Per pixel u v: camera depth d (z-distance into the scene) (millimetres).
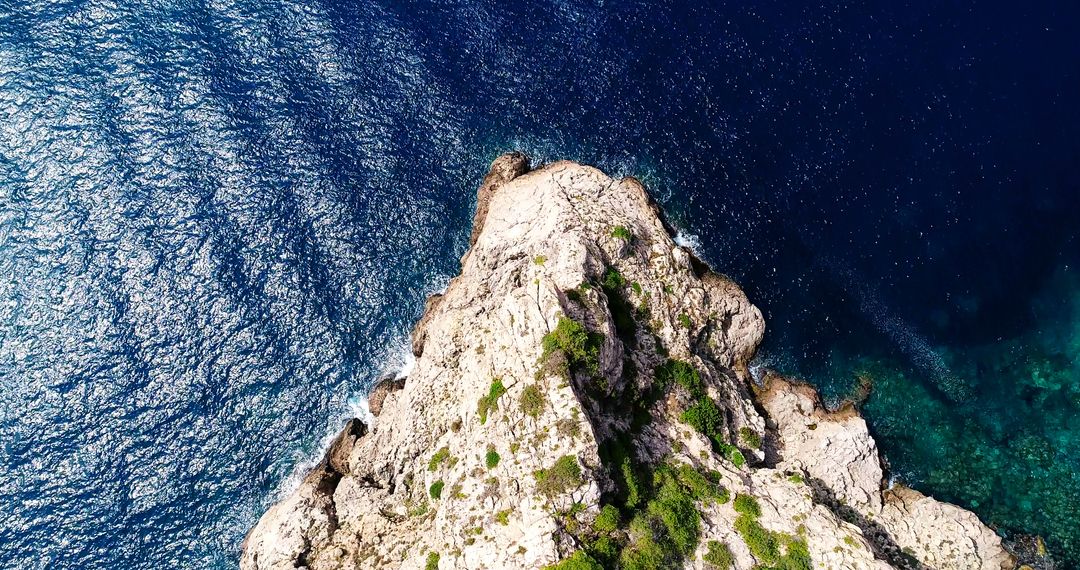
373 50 83688
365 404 68625
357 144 78375
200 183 73562
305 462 65750
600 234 66688
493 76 84062
